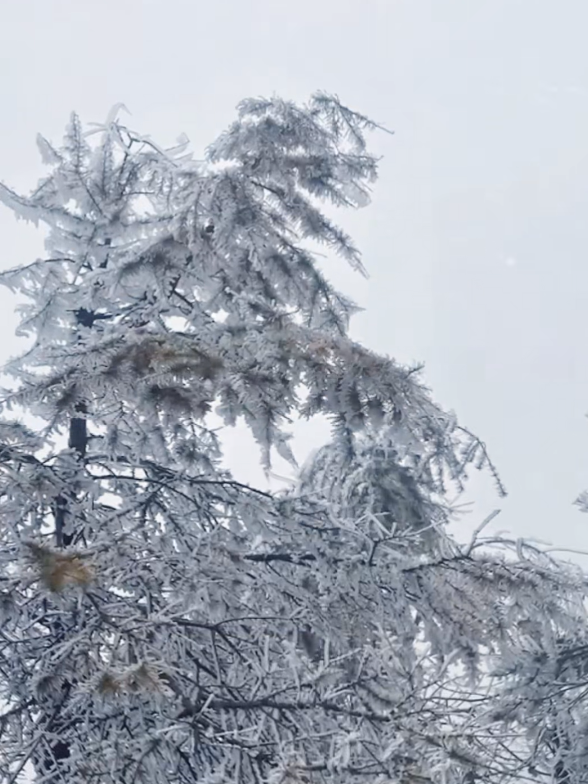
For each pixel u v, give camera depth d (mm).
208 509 7730
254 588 7410
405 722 6262
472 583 7902
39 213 8609
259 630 7289
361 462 10758
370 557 7539
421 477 10812
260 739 6750
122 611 6766
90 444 8617
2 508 6961
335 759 5809
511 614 7996
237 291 8242
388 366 7445
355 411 7352
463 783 6344
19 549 5961
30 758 6570
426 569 7875
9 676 6734
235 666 7141
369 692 6438
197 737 6195
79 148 8891
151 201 9312
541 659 9711
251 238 8234
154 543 7180
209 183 8266
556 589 8211
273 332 7480
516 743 9531
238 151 8664
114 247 8648
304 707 6379
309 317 8734
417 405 7500
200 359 6969
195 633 7246
